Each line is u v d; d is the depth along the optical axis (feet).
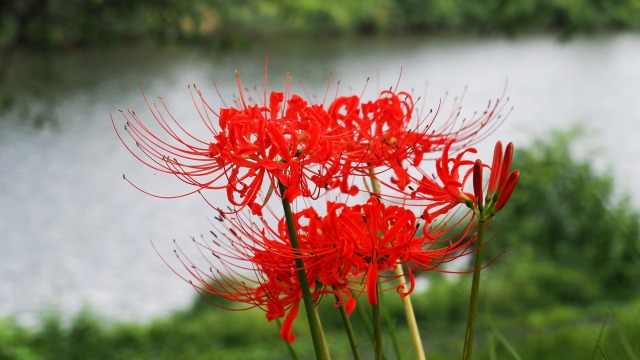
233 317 45.42
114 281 66.44
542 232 49.55
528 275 45.60
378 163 7.08
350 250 6.41
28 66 118.62
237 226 6.53
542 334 31.60
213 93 127.75
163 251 74.13
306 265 6.59
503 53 184.03
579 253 48.62
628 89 136.46
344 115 7.55
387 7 206.39
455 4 208.85
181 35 35.22
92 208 88.22
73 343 44.47
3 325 46.11
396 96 7.60
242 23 171.63
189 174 6.54
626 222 47.16
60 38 35.17
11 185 95.45
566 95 134.51
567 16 32.40
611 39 190.49
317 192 6.77
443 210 6.63
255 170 6.33
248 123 6.30
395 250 6.46
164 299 61.52
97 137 113.70
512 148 6.32
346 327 6.92
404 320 41.65
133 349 44.27
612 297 45.50
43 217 85.25
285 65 155.22
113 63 164.66
